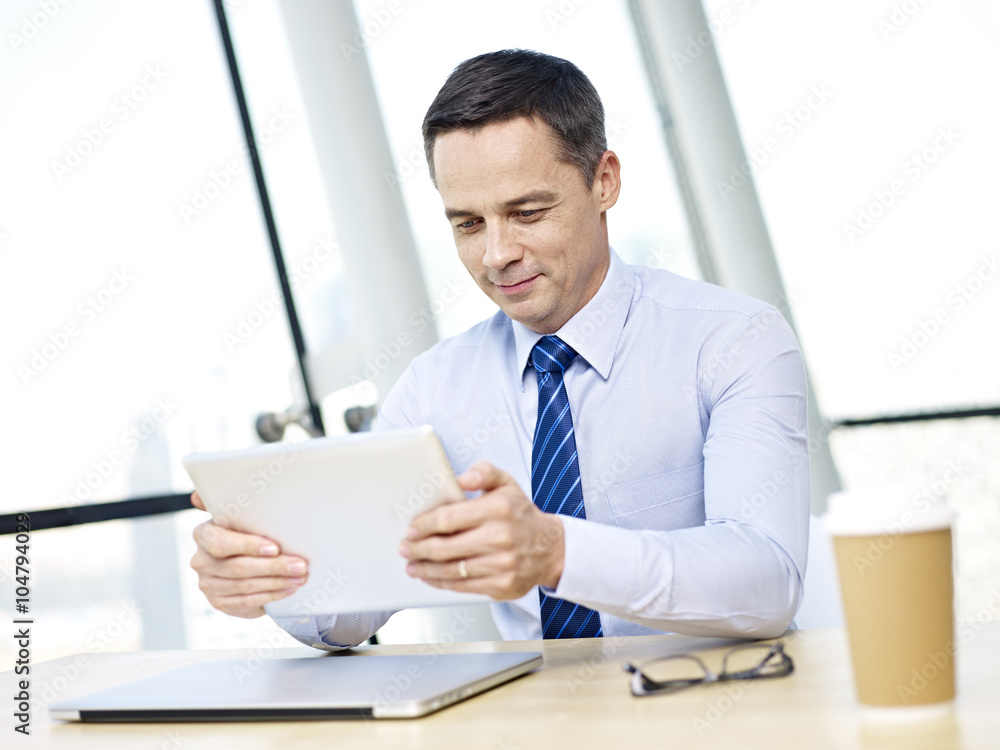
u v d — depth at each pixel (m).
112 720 0.84
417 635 2.36
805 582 1.23
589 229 1.24
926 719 0.60
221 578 0.94
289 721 0.78
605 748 0.61
